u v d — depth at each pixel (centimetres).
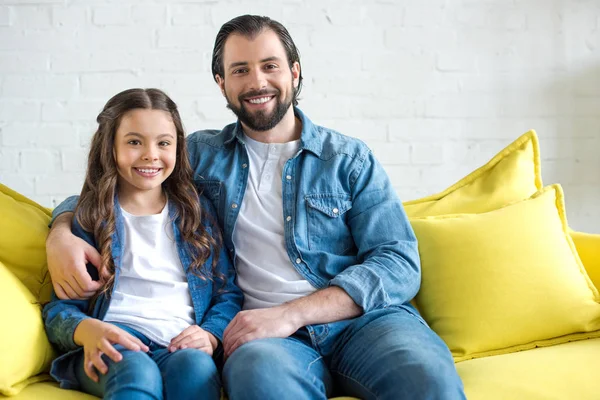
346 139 191
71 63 273
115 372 142
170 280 170
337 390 163
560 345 176
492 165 206
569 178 286
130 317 162
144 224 173
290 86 187
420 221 190
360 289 166
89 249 163
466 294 176
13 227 175
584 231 286
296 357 152
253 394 136
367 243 179
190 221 175
